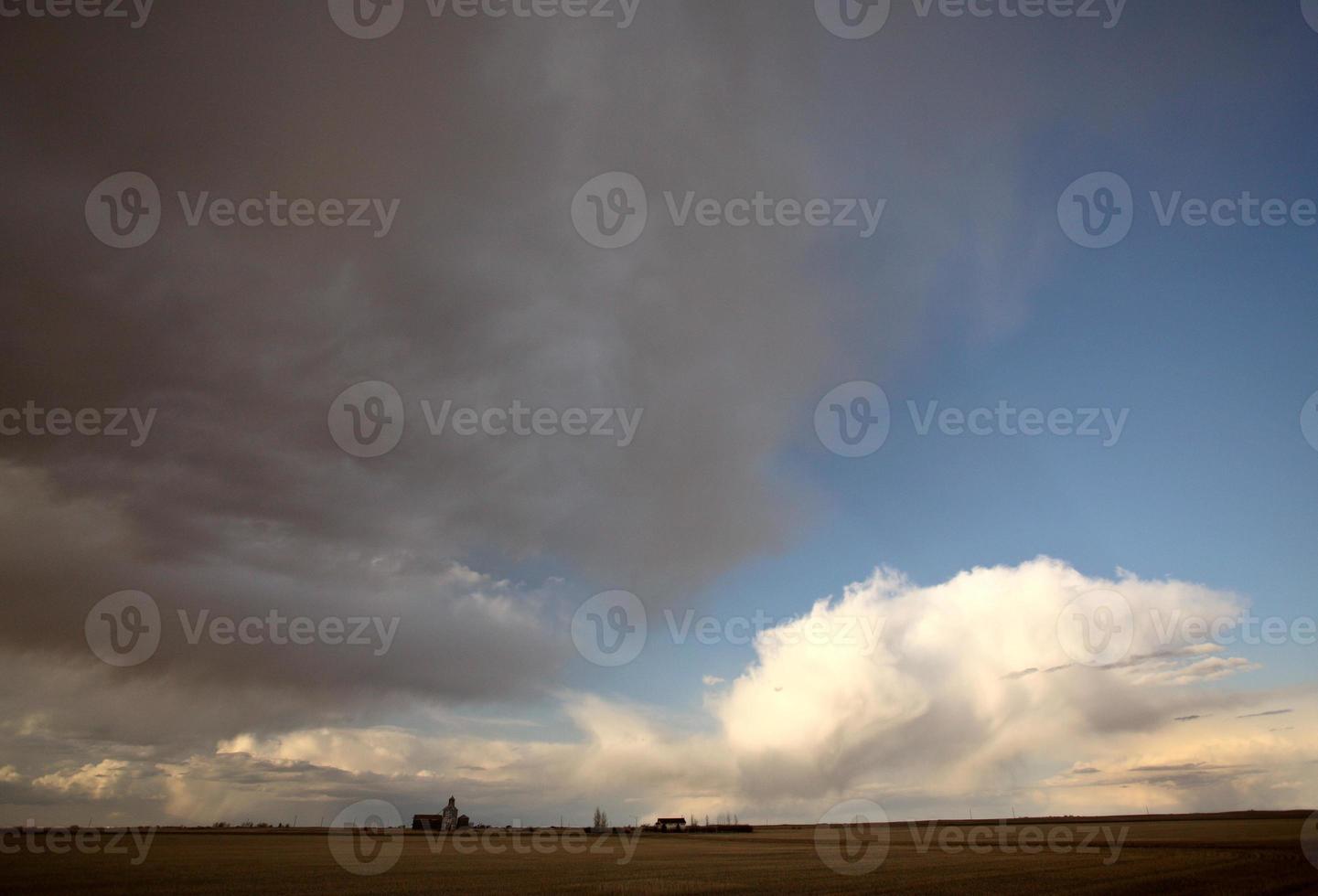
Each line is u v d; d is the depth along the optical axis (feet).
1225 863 170.40
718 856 242.78
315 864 204.95
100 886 142.20
